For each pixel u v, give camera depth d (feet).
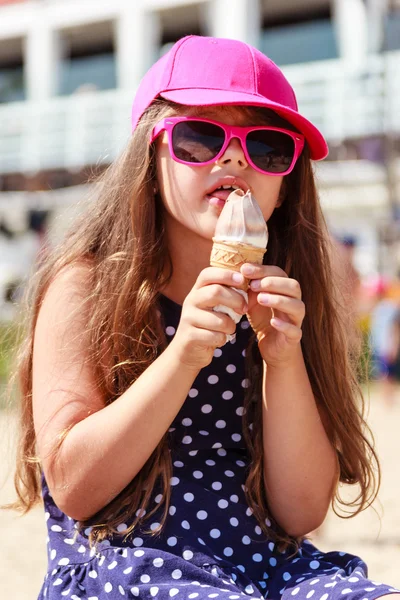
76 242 9.27
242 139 8.66
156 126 8.98
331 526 20.81
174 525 7.98
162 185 9.05
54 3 86.69
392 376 45.14
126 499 8.20
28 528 21.47
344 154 59.11
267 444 8.65
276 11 80.53
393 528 20.43
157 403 7.77
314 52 79.25
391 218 53.21
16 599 15.26
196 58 9.04
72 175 72.23
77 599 7.57
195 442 8.86
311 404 8.72
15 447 10.54
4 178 75.56
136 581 7.45
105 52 87.97
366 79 58.85
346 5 75.31
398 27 57.67
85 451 7.85
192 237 9.12
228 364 9.09
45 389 8.38
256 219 7.88
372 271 56.80
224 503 8.24
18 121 75.15
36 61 87.56
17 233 70.64
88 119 72.90
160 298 9.16
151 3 82.84
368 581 7.36
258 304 8.48
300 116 8.94
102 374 8.52
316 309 9.62
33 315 9.34
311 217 9.84
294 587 7.63
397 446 32.09
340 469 9.41
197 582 7.40
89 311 8.68
